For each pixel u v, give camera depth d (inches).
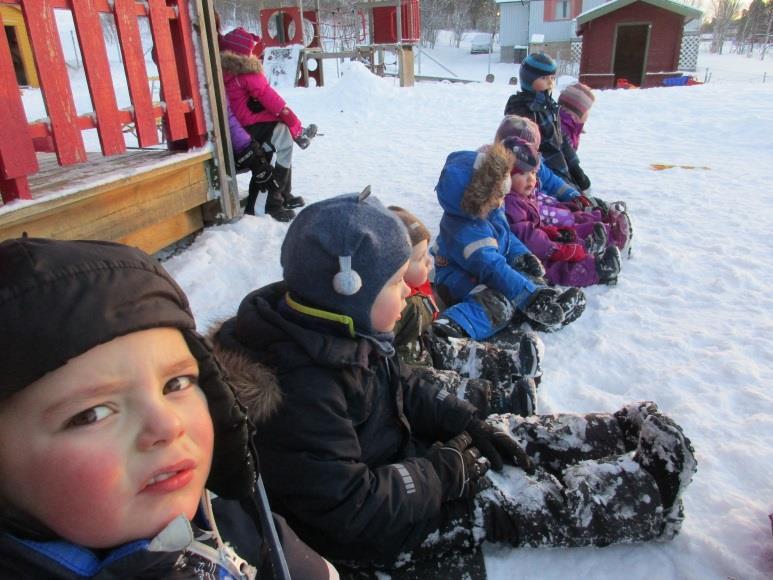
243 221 155.9
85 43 107.0
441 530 58.7
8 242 27.2
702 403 83.7
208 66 146.8
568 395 87.9
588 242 133.0
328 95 442.3
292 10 648.4
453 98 432.1
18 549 28.1
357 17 689.0
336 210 57.0
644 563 58.6
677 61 864.3
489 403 76.7
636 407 66.6
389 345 61.4
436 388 69.5
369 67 654.5
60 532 27.5
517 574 58.5
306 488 52.5
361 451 58.7
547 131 165.8
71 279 26.3
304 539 59.2
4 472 26.5
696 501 65.7
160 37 130.6
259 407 51.6
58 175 116.6
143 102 122.9
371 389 59.7
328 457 52.6
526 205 129.7
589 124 337.1
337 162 255.8
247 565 38.9
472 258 107.7
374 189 205.5
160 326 29.0
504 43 1679.4
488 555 60.7
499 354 86.3
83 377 26.1
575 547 60.0
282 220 173.3
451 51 1951.3
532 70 163.0
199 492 30.9
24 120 92.5
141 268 29.3
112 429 26.8
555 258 125.7
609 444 67.4
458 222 110.2
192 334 34.0
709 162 239.9
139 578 30.4
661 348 99.7
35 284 25.5
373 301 57.3
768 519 62.6
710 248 145.0
